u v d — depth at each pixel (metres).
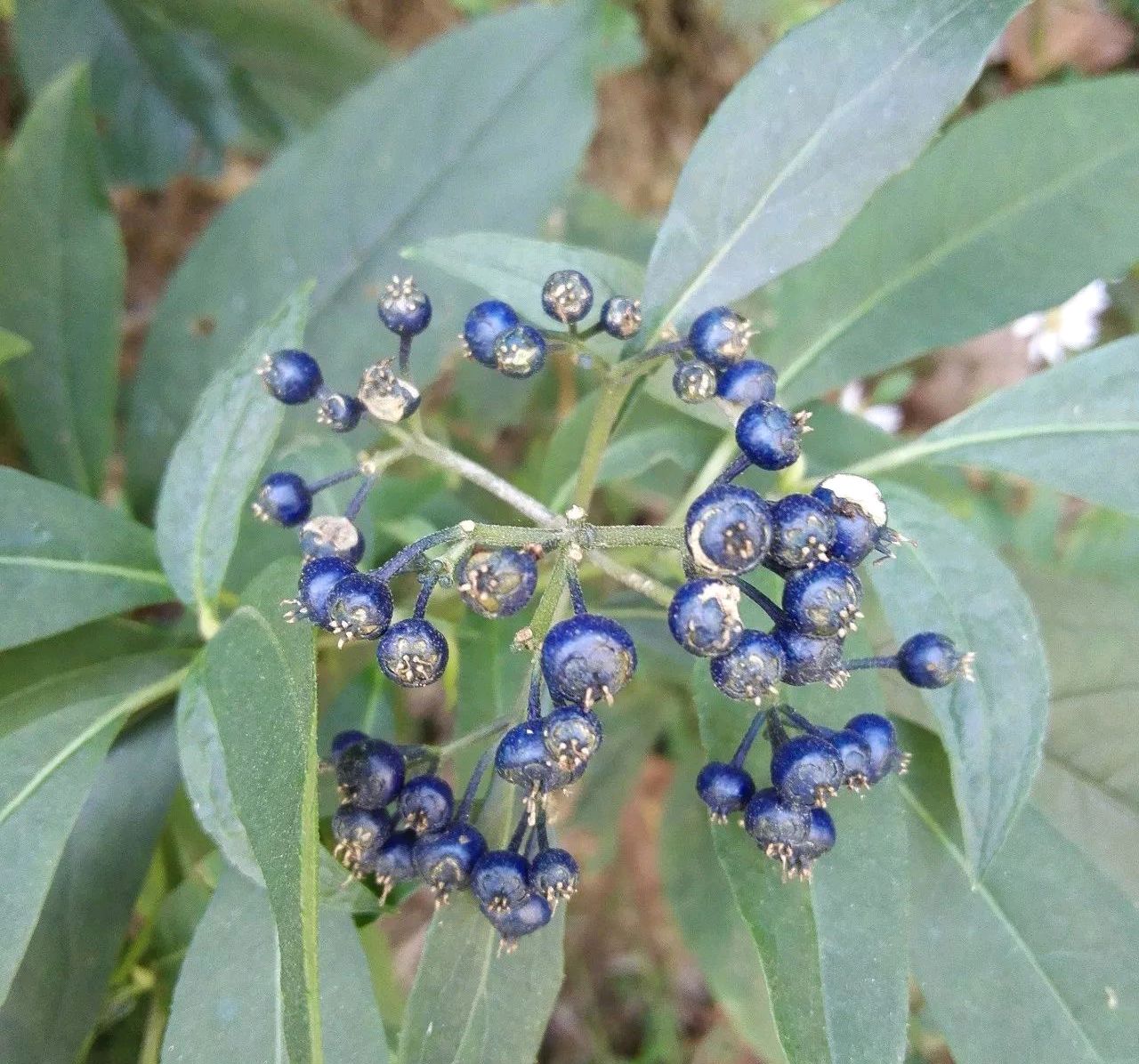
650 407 0.16
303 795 0.08
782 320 0.16
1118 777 0.14
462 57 0.18
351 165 0.18
